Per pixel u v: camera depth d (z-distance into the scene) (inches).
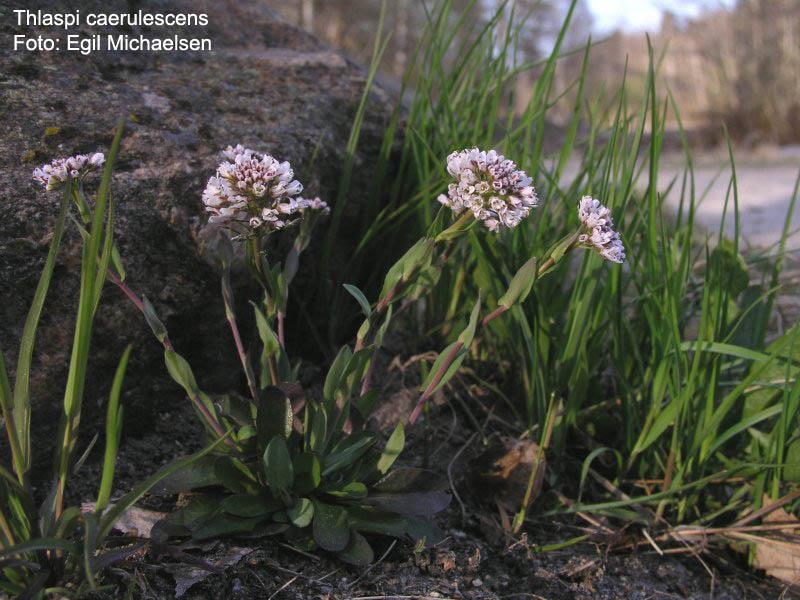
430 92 10.8
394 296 7.1
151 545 6.4
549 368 9.7
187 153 8.7
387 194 11.3
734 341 9.6
